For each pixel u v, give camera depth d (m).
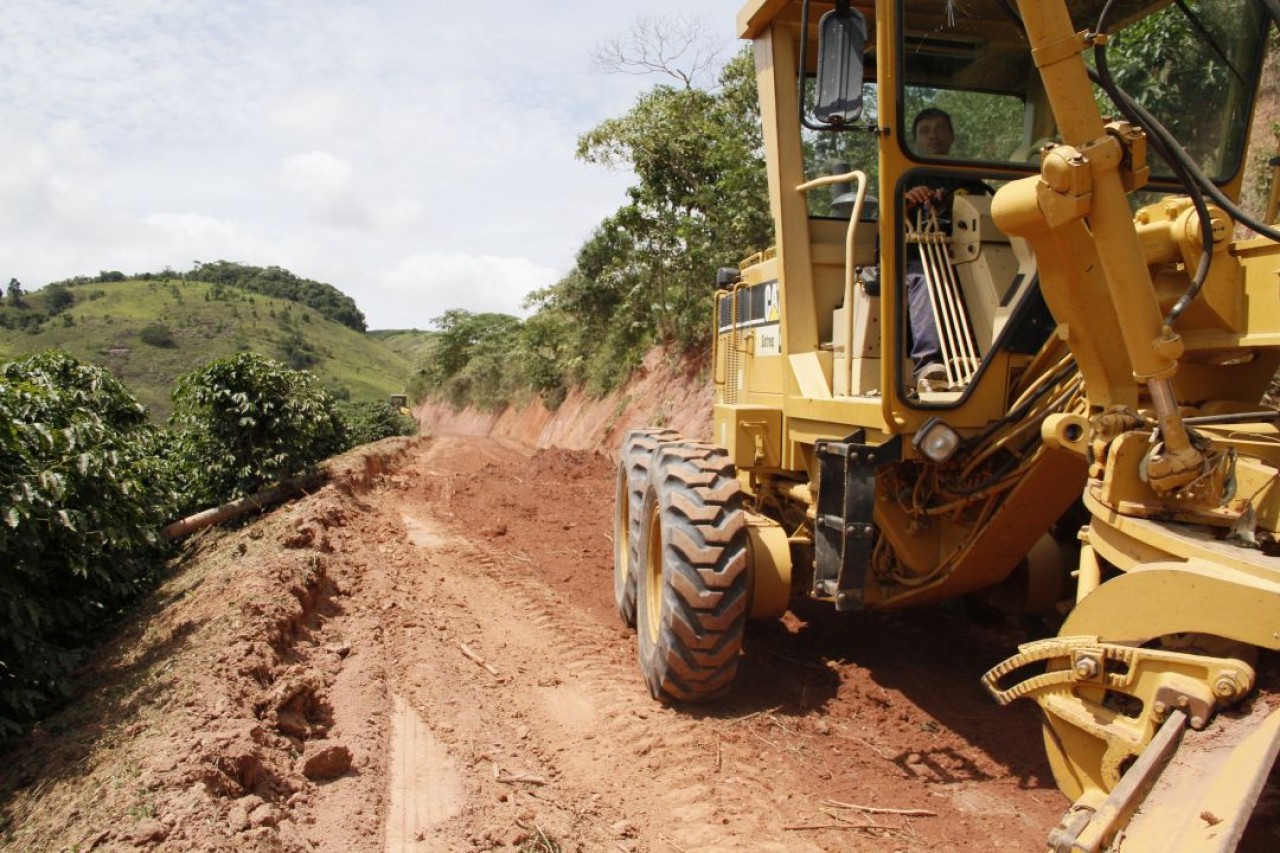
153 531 8.97
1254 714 2.38
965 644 5.87
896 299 4.15
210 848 3.39
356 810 4.02
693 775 4.30
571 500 13.08
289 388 11.94
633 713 5.03
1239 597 2.43
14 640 5.66
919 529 4.79
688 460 5.07
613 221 24.75
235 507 11.16
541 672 5.82
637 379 22.03
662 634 4.89
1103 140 2.92
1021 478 4.01
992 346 4.12
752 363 6.26
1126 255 2.94
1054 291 3.26
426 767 4.52
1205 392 3.42
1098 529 3.18
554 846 3.67
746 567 4.78
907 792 4.14
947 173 4.21
